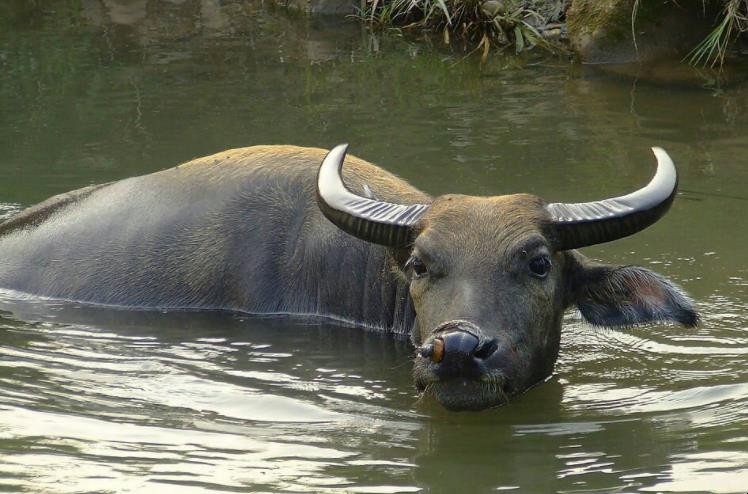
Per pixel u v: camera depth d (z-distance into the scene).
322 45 35.81
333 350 18.78
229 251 20.41
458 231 16.58
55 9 40.53
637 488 14.33
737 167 25.42
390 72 32.94
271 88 31.52
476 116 28.86
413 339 18.92
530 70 32.88
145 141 27.67
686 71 32.31
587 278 17.89
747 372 17.72
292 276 20.19
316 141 27.14
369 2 38.44
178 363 18.33
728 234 22.50
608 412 16.58
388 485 14.55
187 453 15.41
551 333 17.20
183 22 38.88
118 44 36.19
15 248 22.05
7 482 14.60
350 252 19.80
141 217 21.27
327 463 15.13
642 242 22.36
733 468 14.76
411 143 26.98
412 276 16.98
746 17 32.94
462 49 35.06
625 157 25.94
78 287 21.09
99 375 17.92
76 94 31.41
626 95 30.39
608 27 33.31
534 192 23.95
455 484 14.53
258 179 20.80
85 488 14.45
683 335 19.12
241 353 18.70
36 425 16.23
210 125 28.61
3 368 18.12
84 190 22.78
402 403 17.00
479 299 15.88
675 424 16.14
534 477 14.73
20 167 26.47
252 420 16.44
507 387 15.92
